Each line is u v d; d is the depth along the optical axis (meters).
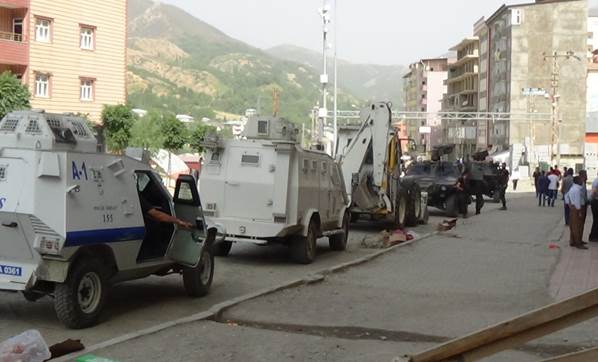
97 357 6.98
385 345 8.14
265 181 14.59
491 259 15.72
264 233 14.55
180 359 7.32
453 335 8.66
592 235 19.80
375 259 15.45
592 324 8.82
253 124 15.26
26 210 8.23
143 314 9.70
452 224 23.03
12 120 8.88
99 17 43.41
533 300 10.93
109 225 8.98
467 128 111.44
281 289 11.44
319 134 34.62
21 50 38.84
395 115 72.38
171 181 35.94
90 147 9.26
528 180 67.94
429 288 11.95
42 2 39.88
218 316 9.48
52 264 8.41
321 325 9.12
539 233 21.66
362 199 22.00
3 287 8.53
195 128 53.06
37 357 6.74
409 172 31.16
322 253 17.09
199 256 10.76
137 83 148.50
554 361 4.47
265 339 8.28
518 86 88.19
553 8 87.25
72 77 41.97
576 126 86.81
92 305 8.91
